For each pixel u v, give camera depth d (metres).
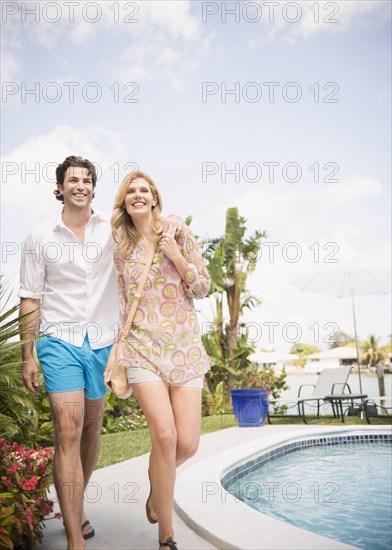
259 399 9.28
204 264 3.21
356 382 20.92
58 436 3.11
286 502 4.43
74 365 3.20
